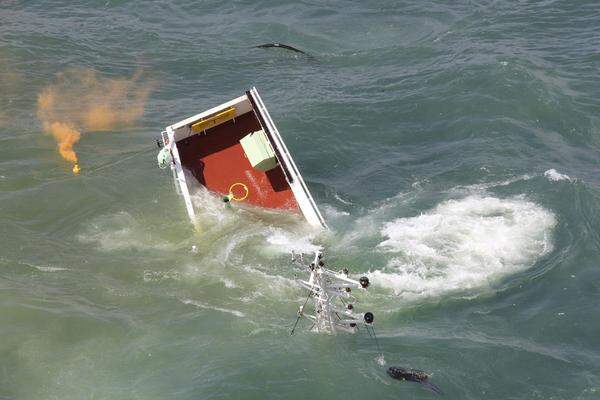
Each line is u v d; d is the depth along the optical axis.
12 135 113.75
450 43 141.38
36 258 87.50
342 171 106.56
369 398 67.62
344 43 145.25
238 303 80.12
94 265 86.56
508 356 71.81
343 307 77.81
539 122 114.44
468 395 67.88
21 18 154.25
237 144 101.50
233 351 73.12
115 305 80.00
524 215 92.06
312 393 68.38
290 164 92.00
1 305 78.88
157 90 130.62
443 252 86.25
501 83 122.62
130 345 74.38
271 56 141.50
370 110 120.38
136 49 144.38
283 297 80.94
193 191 97.00
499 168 102.62
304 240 88.88
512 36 141.88
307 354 72.38
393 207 96.25
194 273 84.81
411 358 71.75
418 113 118.88
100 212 96.44
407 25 150.12
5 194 99.06
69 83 131.25
